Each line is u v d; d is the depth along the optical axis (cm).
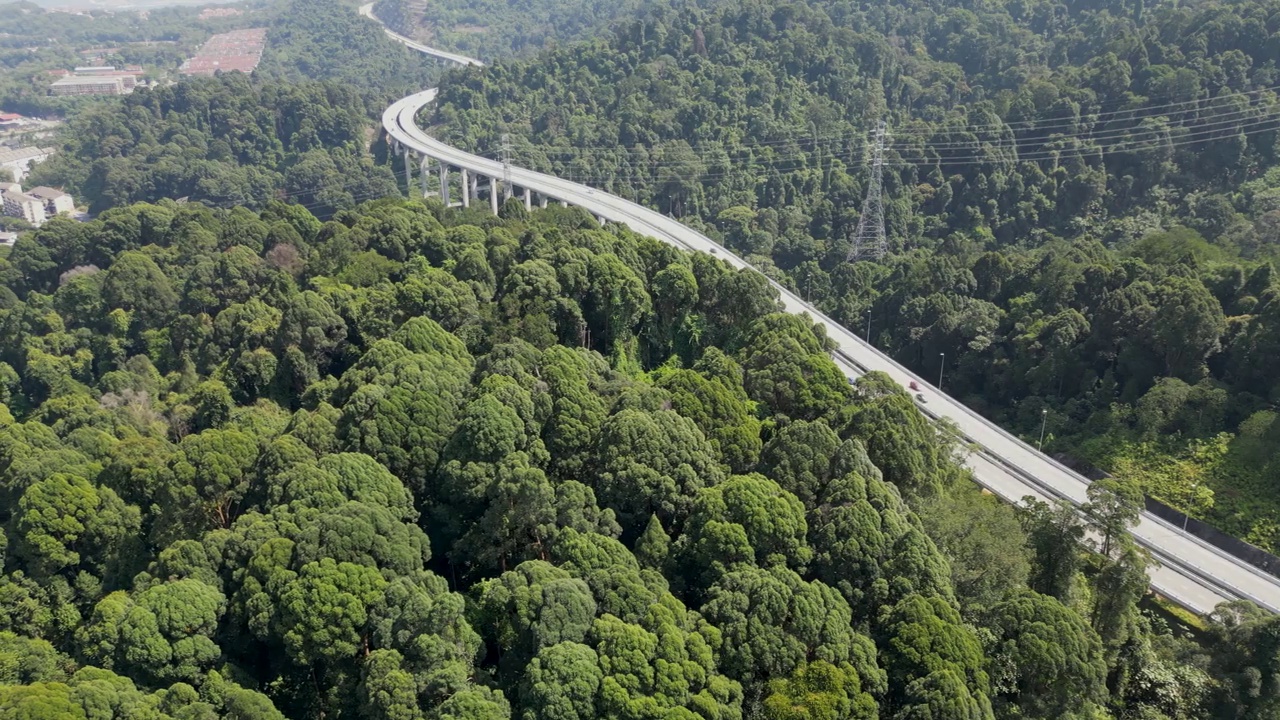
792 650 6147
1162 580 9175
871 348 14412
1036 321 13912
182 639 6400
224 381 10888
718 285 11781
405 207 15225
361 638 6400
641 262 12344
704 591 6881
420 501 8106
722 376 9394
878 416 8462
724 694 5884
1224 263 13725
